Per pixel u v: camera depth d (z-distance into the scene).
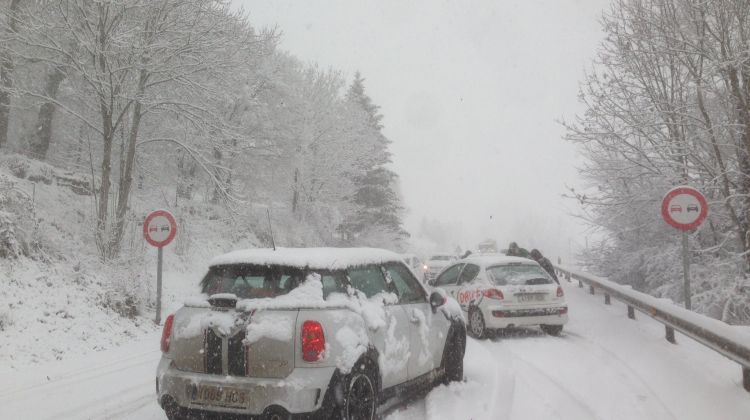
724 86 13.26
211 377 4.71
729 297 12.85
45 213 14.62
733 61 12.02
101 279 12.11
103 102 14.41
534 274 10.92
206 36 15.38
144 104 15.38
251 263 5.17
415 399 6.48
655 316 9.55
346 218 34.62
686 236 9.45
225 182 17.88
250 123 24.19
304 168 29.89
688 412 5.92
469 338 10.79
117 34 13.99
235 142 22.31
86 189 17.91
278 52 28.17
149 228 12.12
